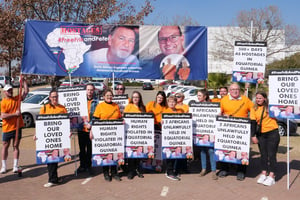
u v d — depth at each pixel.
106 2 13.13
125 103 7.73
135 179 6.54
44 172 7.01
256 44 7.41
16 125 6.78
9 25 12.30
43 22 8.15
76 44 8.27
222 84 18.52
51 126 6.07
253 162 8.03
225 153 6.28
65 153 6.13
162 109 6.90
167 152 6.45
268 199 5.44
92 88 6.99
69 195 5.62
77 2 12.91
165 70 8.42
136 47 8.36
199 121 6.67
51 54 8.20
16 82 35.72
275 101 6.01
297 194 5.68
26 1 11.95
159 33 8.35
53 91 6.30
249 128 6.11
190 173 7.03
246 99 6.45
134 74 8.41
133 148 6.43
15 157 6.80
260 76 7.42
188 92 22.61
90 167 6.91
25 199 5.42
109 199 5.43
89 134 6.53
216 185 6.18
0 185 6.14
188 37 8.37
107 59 8.37
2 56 12.74
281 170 7.30
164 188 5.99
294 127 12.37
